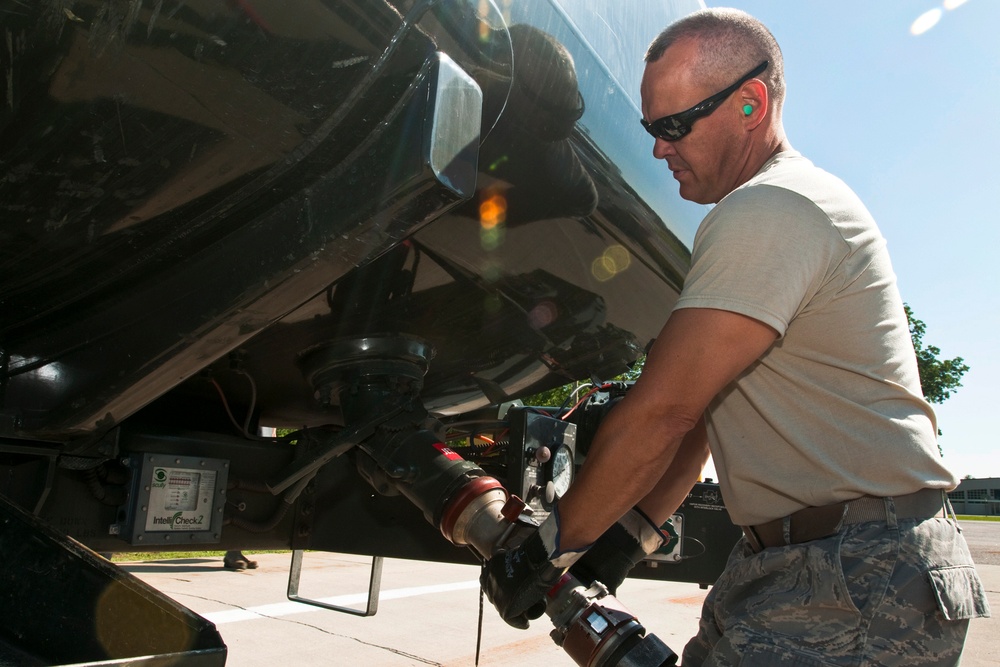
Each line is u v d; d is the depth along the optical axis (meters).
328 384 1.83
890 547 1.05
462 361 2.08
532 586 1.22
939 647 1.04
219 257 1.31
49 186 1.18
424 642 4.01
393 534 2.26
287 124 1.16
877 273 1.14
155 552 1.99
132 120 1.12
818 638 1.05
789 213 1.07
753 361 1.09
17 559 1.11
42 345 1.46
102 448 1.61
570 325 1.98
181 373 1.34
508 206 1.53
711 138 1.24
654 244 1.80
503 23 1.22
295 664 3.47
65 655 1.05
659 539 1.49
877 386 1.12
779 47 1.26
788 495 1.14
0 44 1.00
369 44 1.11
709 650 1.33
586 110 1.50
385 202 1.12
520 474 1.78
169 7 1.01
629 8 1.67
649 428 1.08
